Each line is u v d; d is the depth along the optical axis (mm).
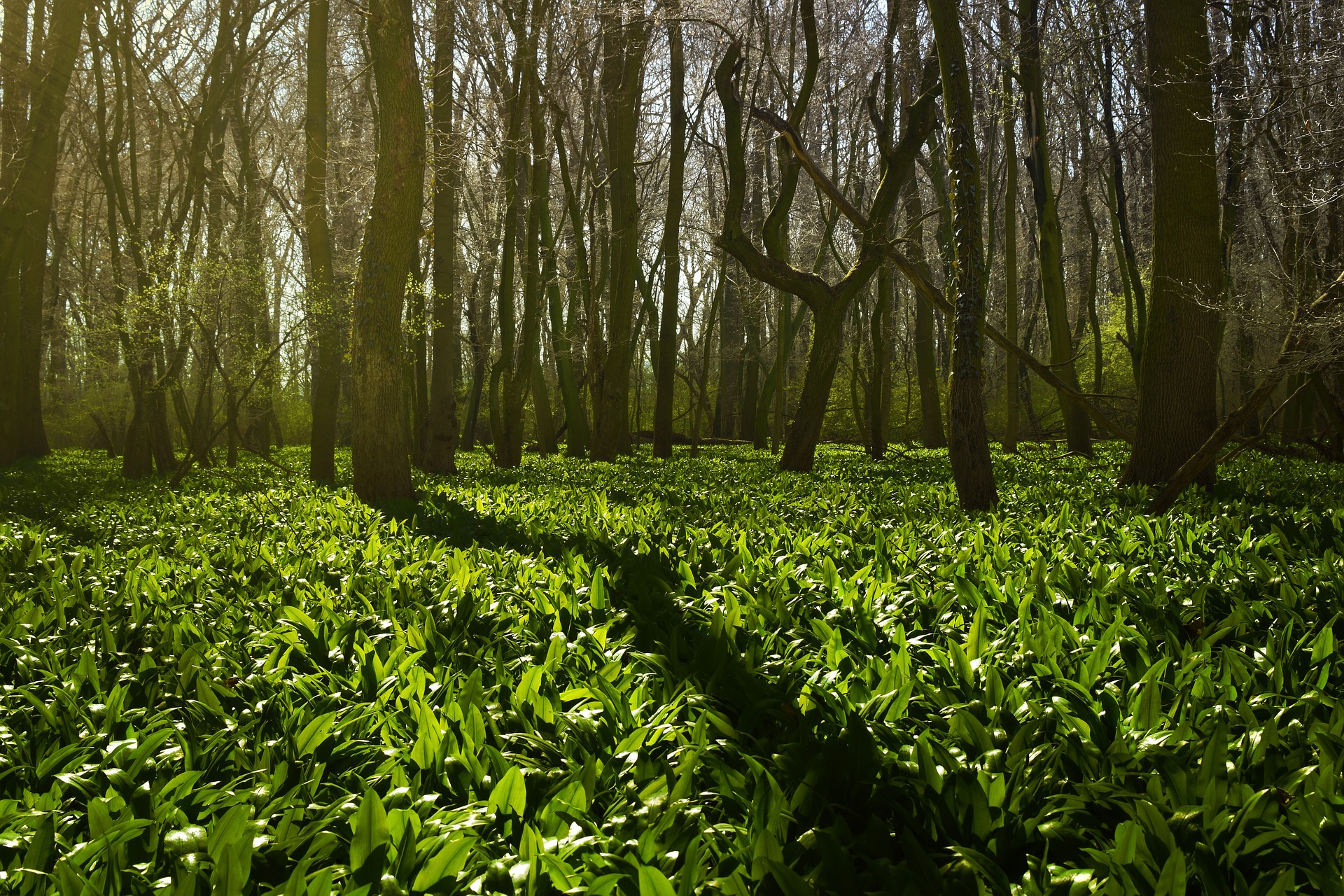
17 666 3441
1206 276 10188
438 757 2518
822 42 27562
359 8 10453
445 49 19328
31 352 24281
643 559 5145
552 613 4039
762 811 2178
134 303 14055
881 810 2346
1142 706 2773
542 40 21812
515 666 3377
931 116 15180
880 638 3656
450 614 4078
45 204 21250
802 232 35750
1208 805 2186
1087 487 10734
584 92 25125
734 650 3484
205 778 2561
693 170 37969
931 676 3182
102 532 7461
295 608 4062
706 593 4410
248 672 3500
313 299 14711
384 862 1979
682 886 1909
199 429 18281
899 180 15430
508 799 2250
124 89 19922
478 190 29953
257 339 14930
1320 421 20406
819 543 5723
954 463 8641
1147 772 2445
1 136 21094
